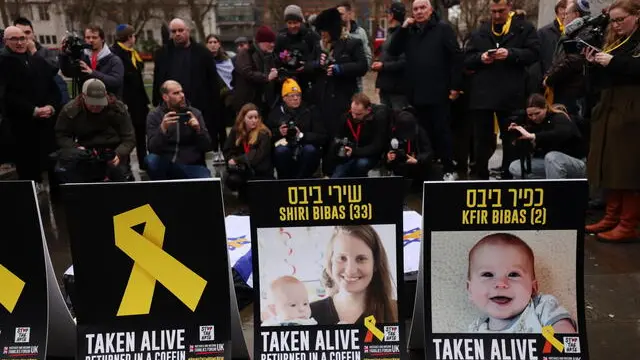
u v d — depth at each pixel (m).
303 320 2.06
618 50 3.38
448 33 5.10
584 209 1.95
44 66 5.13
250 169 4.89
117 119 4.59
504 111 4.97
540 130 4.24
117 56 5.52
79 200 1.98
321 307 2.06
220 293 2.07
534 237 1.98
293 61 5.39
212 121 5.82
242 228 3.40
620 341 2.51
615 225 3.87
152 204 2.00
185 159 4.70
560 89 4.60
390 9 5.83
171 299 2.07
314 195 1.99
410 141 4.89
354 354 2.05
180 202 2.00
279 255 2.03
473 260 2.01
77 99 4.51
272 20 30.73
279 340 2.06
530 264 1.99
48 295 2.11
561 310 2.01
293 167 5.02
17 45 4.93
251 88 5.71
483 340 2.02
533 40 4.80
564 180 1.94
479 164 5.22
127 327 2.07
